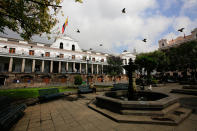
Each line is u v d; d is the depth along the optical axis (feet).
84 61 114.42
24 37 21.20
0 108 10.91
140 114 11.21
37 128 10.01
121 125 10.02
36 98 20.48
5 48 81.25
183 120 10.57
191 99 21.65
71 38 118.73
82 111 14.80
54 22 20.53
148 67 67.41
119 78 122.11
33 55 85.81
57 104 19.22
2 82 67.92
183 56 71.51
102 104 15.44
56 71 106.93
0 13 15.01
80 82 47.52
